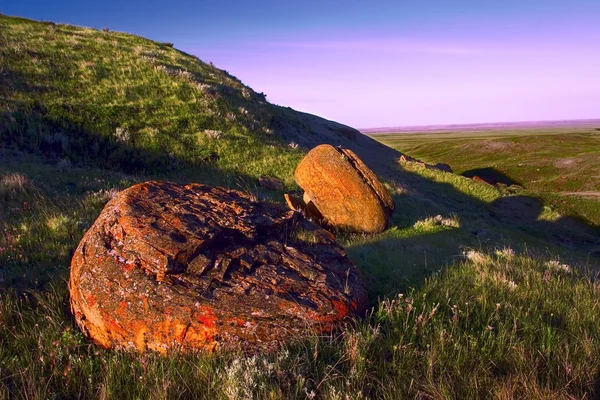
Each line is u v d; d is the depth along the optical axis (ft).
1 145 45.06
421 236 37.19
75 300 13.88
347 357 12.41
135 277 13.15
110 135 55.16
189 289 13.12
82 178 39.04
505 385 11.29
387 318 15.12
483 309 16.12
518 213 89.76
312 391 10.57
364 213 39.99
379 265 24.29
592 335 14.58
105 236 14.55
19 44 71.31
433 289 18.94
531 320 15.74
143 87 69.82
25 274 17.33
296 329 13.12
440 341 13.35
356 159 43.24
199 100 71.77
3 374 11.07
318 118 166.91
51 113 54.54
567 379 11.96
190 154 57.36
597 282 21.89
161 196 16.90
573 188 127.75
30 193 30.32
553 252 45.75
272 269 15.12
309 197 42.14
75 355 12.10
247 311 12.94
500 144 213.46
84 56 75.46
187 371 11.50
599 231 85.15
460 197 90.89
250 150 63.36
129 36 111.86
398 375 11.80
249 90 116.06
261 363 11.75
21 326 13.55
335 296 14.66
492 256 28.04
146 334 12.50
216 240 15.35
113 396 10.70
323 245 18.57
